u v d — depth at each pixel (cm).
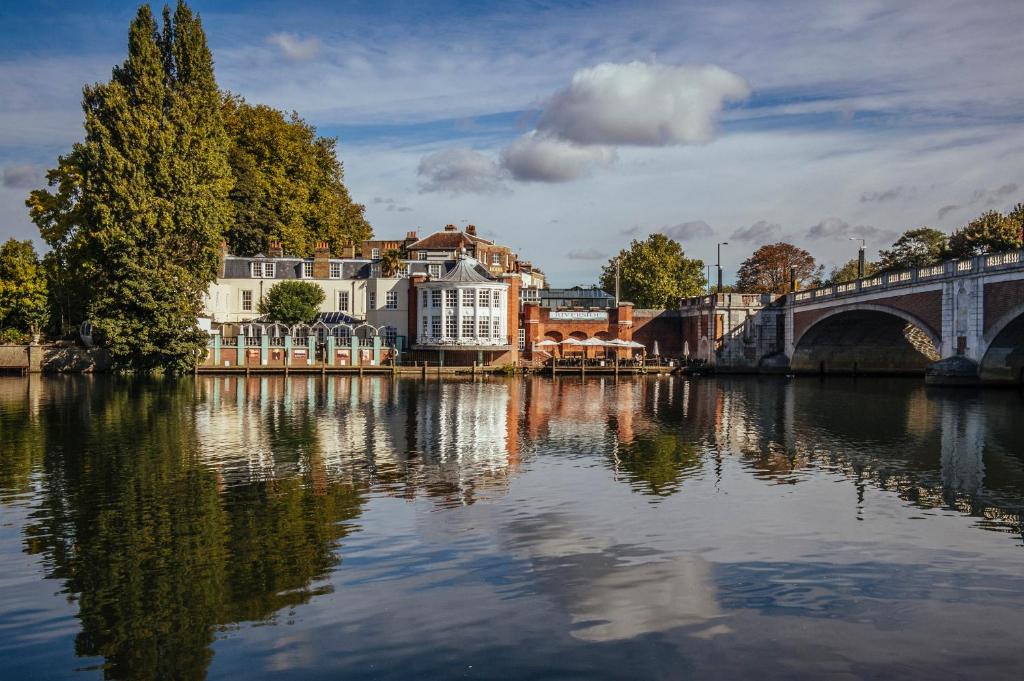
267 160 8900
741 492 2239
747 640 1220
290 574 1523
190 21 7206
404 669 1127
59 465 2595
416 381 6838
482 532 1812
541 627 1266
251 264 8375
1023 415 4097
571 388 6203
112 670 1141
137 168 6256
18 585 1472
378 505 2070
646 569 1546
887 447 3044
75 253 6812
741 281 12338
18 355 7300
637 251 10775
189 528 1845
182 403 4594
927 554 1648
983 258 5206
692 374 8056
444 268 8631
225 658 1171
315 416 3991
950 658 1162
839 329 7694
